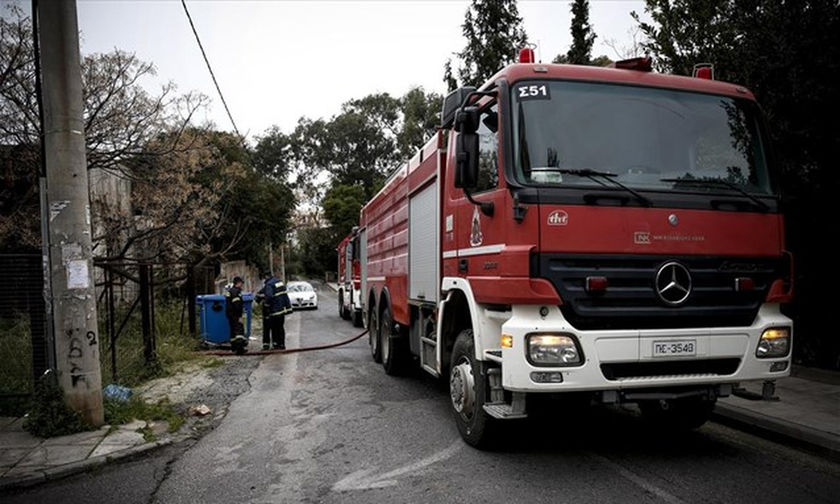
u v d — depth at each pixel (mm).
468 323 5988
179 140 13062
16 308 7070
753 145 5254
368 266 12195
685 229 4676
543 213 4480
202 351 12773
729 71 8430
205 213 14188
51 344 6227
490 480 4734
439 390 8531
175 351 11469
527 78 4918
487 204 4996
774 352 4801
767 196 4992
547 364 4379
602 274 4504
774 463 5078
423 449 5629
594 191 4582
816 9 7148
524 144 4719
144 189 13125
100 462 5352
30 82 10555
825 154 7508
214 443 6082
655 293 4574
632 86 5098
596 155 4793
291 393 8461
